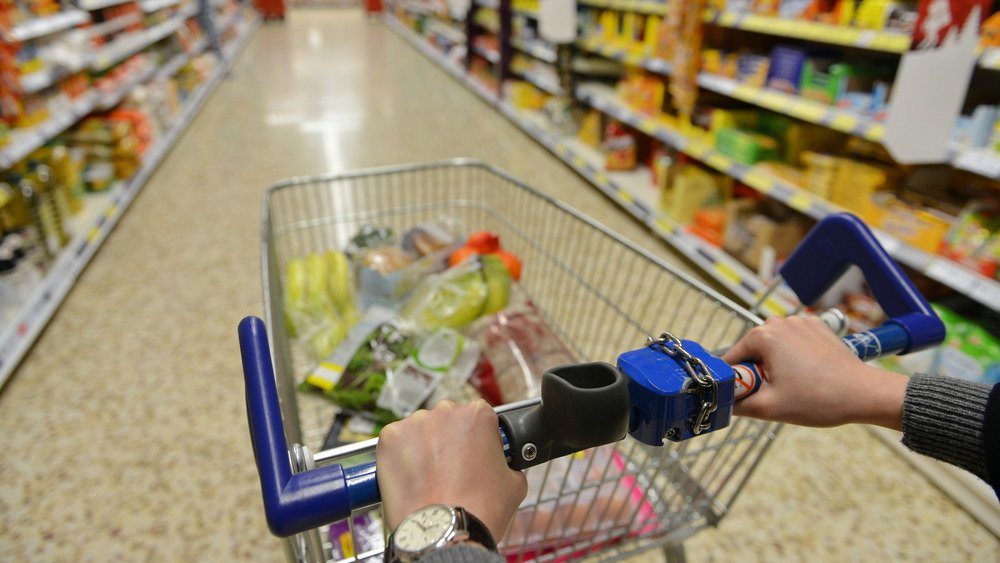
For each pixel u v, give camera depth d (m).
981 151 1.72
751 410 0.69
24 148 2.77
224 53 8.63
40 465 1.89
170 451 1.94
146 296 2.77
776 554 1.62
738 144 2.77
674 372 0.58
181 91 5.94
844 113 2.17
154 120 4.76
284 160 4.59
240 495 1.79
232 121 5.68
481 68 7.15
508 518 0.52
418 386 1.24
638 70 3.90
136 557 1.62
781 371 0.67
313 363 1.48
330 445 1.20
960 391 0.64
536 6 5.29
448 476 0.49
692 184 3.06
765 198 2.86
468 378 1.33
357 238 1.72
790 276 0.91
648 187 3.66
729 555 1.62
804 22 2.34
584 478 0.95
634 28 3.75
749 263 2.70
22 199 2.66
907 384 0.66
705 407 0.59
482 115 5.96
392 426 0.53
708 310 2.50
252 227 3.45
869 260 0.80
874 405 0.65
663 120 3.49
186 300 2.73
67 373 2.28
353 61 8.76
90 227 3.13
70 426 2.03
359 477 0.52
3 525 1.70
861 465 1.90
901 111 1.70
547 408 0.54
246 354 0.63
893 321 0.75
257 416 0.57
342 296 1.63
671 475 1.08
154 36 5.65
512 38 5.98
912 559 1.62
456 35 8.29
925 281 2.10
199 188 4.04
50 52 3.39
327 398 1.25
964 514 1.74
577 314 2.19
